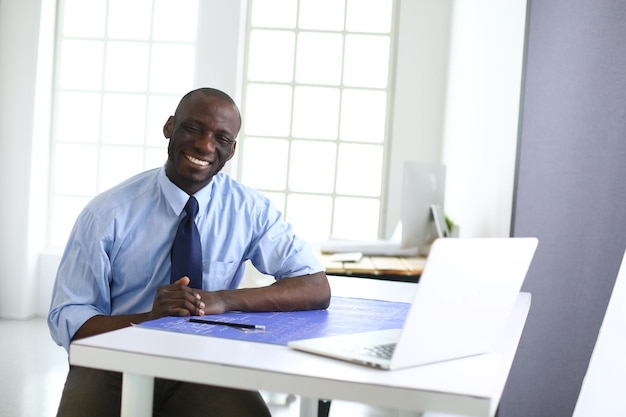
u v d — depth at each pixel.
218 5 6.14
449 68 6.07
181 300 1.89
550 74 3.36
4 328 5.90
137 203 2.15
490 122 4.42
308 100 6.43
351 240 5.32
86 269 2.10
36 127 6.32
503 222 3.98
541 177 3.41
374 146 6.41
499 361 1.55
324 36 6.40
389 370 1.42
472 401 1.28
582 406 2.36
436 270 1.38
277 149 6.47
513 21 4.00
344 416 4.06
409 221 4.68
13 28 6.29
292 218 6.48
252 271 6.18
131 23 6.52
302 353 1.53
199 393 1.93
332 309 2.15
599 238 2.88
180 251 2.13
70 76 6.54
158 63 6.51
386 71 6.39
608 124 2.85
